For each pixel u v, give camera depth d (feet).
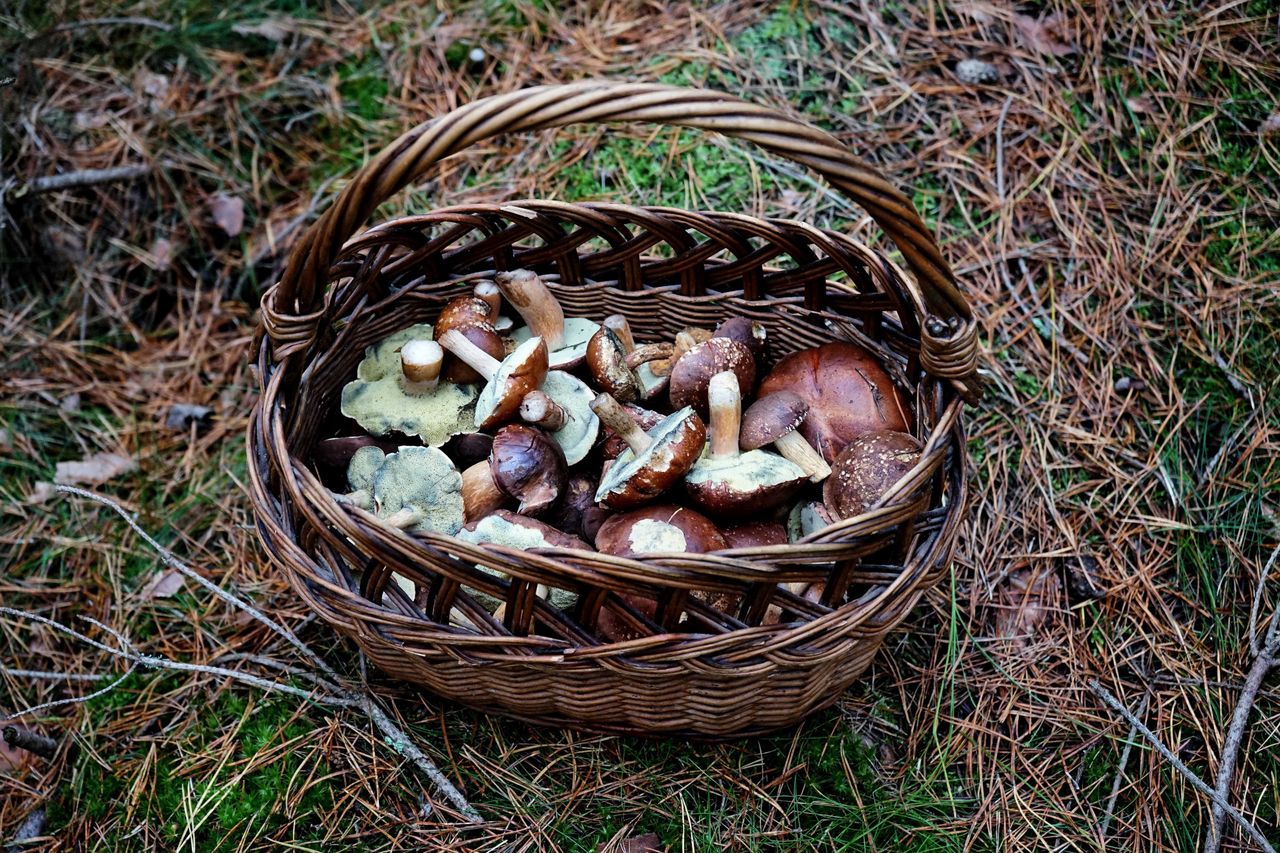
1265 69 3.96
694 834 3.20
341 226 2.93
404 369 3.34
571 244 3.45
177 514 3.73
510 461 3.24
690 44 4.22
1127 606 3.43
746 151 4.07
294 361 3.14
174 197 4.14
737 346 3.34
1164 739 3.29
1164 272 3.79
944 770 3.26
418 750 3.28
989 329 3.78
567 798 3.24
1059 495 3.58
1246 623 3.39
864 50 4.15
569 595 3.15
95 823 3.28
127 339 4.05
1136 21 4.05
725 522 3.22
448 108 4.25
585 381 3.55
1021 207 3.93
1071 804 3.23
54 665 3.51
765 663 2.99
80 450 3.85
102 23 4.23
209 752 3.32
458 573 2.95
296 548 3.04
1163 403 3.65
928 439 3.09
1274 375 3.62
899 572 3.06
